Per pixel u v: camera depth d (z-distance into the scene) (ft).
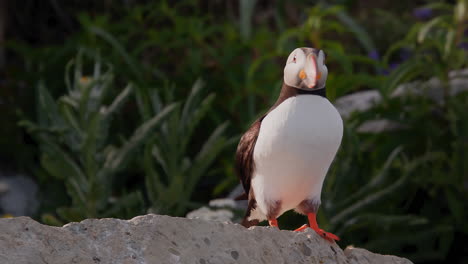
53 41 57.88
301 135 14.39
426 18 50.16
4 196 37.63
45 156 26.61
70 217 25.75
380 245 28.07
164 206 26.45
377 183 26.76
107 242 11.85
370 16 53.36
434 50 33.35
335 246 14.52
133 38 51.65
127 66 43.65
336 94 28.78
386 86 29.78
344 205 26.58
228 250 12.73
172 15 46.65
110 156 26.73
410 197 30.42
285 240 13.82
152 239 12.17
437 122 32.14
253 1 46.01
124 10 53.72
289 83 14.99
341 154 26.81
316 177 15.16
